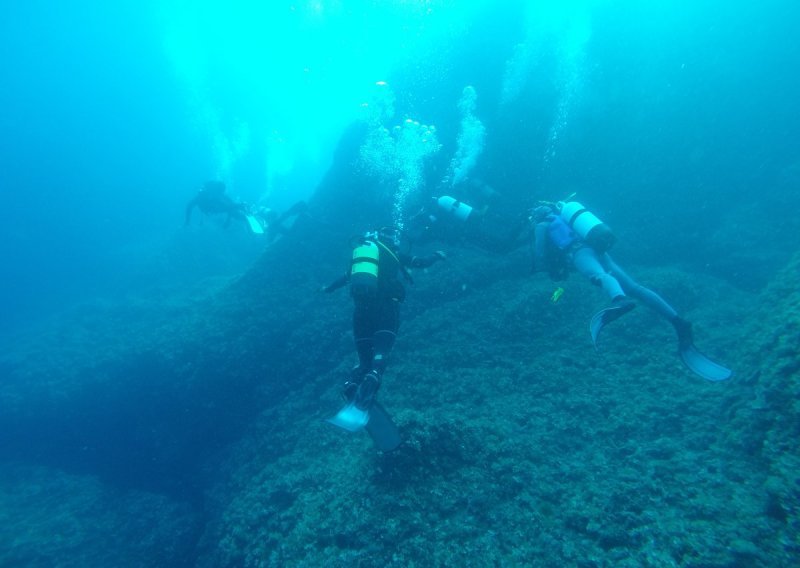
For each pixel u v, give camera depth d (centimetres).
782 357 404
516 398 598
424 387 661
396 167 991
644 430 488
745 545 307
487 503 426
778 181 927
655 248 902
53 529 741
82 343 1121
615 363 617
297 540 468
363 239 412
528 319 737
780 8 905
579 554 348
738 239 873
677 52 935
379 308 387
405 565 390
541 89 976
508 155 977
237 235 1927
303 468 641
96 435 922
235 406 845
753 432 398
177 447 860
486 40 1004
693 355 397
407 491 454
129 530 741
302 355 838
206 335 873
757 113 948
